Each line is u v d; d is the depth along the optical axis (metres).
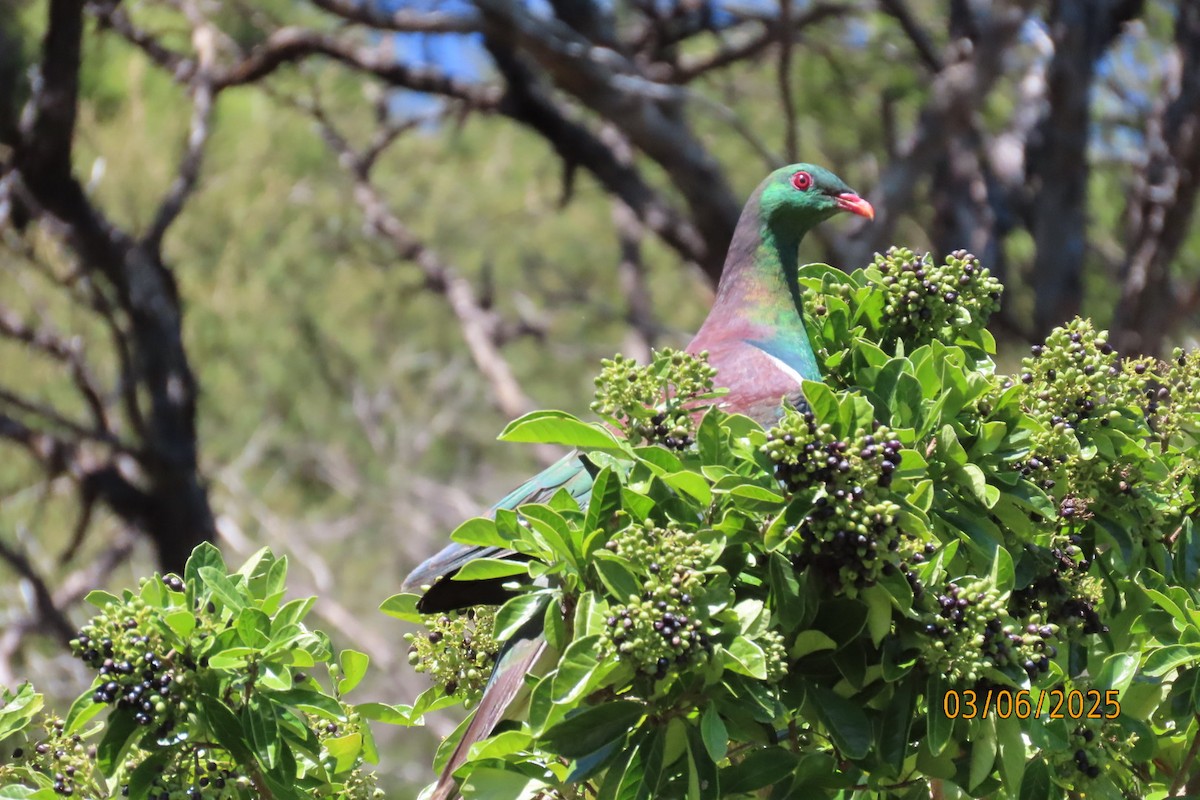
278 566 5.13
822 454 4.45
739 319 7.23
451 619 5.76
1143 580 5.49
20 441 14.98
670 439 4.88
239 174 16.62
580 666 4.32
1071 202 15.77
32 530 16.47
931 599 4.67
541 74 16.86
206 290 16.67
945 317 5.91
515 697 5.11
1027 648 4.64
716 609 4.35
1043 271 15.88
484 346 18.61
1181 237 15.72
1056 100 15.48
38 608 15.09
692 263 17.30
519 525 4.68
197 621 4.82
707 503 4.61
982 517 5.00
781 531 4.43
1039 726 4.78
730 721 4.78
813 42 16.22
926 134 14.73
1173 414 5.56
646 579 4.41
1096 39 15.38
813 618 4.62
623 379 4.88
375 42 18.28
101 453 15.52
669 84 16.19
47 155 13.88
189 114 16.00
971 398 4.99
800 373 6.54
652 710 4.54
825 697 4.68
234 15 16.83
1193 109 15.90
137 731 4.73
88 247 14.41
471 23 14.12
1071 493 5.37
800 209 7.29
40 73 13.57
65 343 14.97
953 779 4.83
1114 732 5.08
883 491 4.52
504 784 4.83
